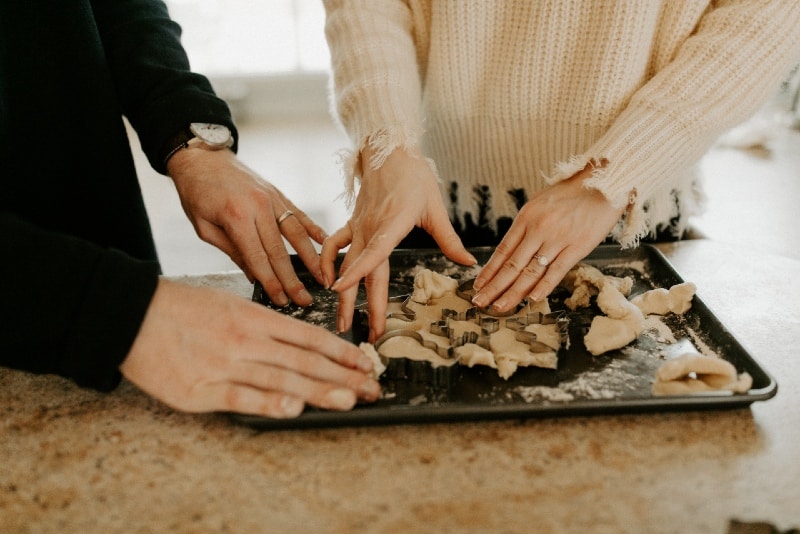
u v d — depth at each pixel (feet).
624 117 2.47
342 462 1.73
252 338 1.78
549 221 2.30
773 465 1.73
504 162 3.14
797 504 1.60
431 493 1.63
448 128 3.19
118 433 1.85
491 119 3.02
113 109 2.83
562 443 1.79
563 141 2.90
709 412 1.91
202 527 1.54
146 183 8.47
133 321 1.66
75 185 2.84
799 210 4.02
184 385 1.73
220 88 11.64
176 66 2.85
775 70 2.45
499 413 1.82
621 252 2.86
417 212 2.26
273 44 12.02
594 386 2.02
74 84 2.68
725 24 2.46
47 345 1.65
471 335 2.22
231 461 1.74
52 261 1.61
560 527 1.53
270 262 2.51
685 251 3.05
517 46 2.81
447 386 2.01
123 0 3.05
